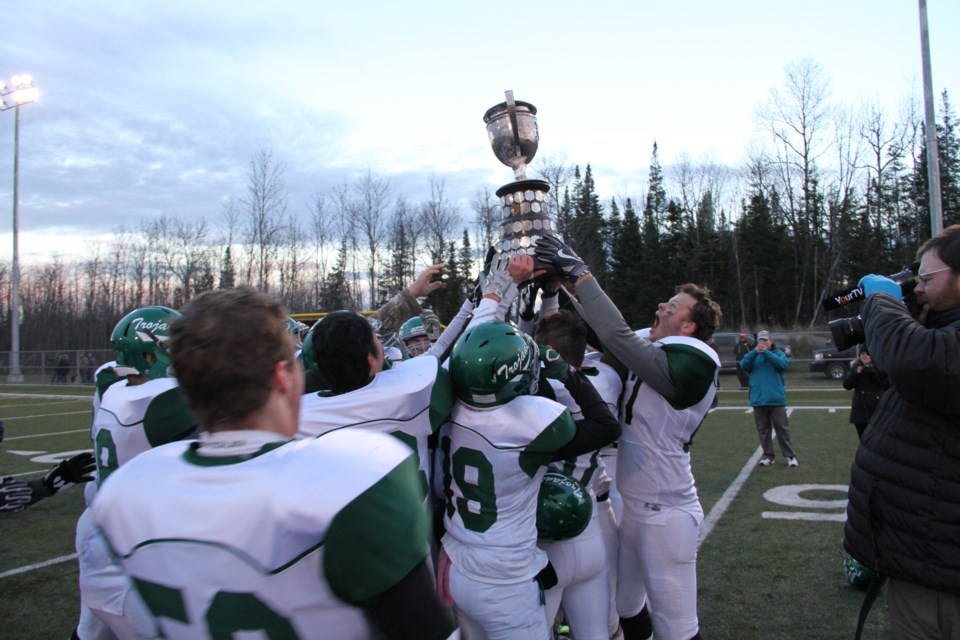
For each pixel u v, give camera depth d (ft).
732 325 136.26
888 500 6.57
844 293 7.66
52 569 16.01
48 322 161.68
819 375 65.82
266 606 2.96
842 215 133.59
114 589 3.43
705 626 11.95
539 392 7.65
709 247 140.87
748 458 27.43
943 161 134.41
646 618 9.39
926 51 48.47
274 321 3.62
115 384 7.82
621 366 9.20
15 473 27.09
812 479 23.25
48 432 40.19
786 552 15.78
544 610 7.20
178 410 7.00
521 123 9.57
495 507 6.92
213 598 3.00
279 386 3.58
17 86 90.12
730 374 69.26
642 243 144.25
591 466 8.99
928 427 6.36
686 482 8.61
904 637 6.63
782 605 12.78
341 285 134.31
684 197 165.37
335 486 2.98
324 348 6.84
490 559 6.81
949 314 6.75
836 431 33.65
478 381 6.78
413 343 12.26
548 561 7.45
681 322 9.00
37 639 12.16
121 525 3.28
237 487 3.10
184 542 3.06
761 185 148.77
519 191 9.22
